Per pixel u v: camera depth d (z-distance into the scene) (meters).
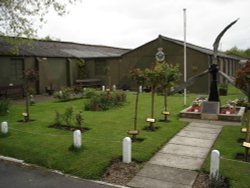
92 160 8.17
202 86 24.45
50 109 16.42
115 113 14.88
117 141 9.76
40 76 25.09
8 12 15.80
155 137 10.24
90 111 15.55
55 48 29.89
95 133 10.80
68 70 28.33
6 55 22.09
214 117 12.94
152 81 11.31
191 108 14.26
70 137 10.27
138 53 27.77
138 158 8.27
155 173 7.51
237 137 10.45
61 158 8.41
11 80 22.97
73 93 21.78
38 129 11.47
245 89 9.70
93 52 34.53
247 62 9.66
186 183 6.98
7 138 10.24
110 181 7.21
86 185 7.08
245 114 14.30
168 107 16.83
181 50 25.31
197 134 10.96
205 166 7.74
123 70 28.64
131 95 22.84
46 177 7.56
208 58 24.41
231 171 7.33
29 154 8.84
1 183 7.25
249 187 6.62
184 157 8.55
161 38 26.22
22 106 17.67
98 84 29.56
